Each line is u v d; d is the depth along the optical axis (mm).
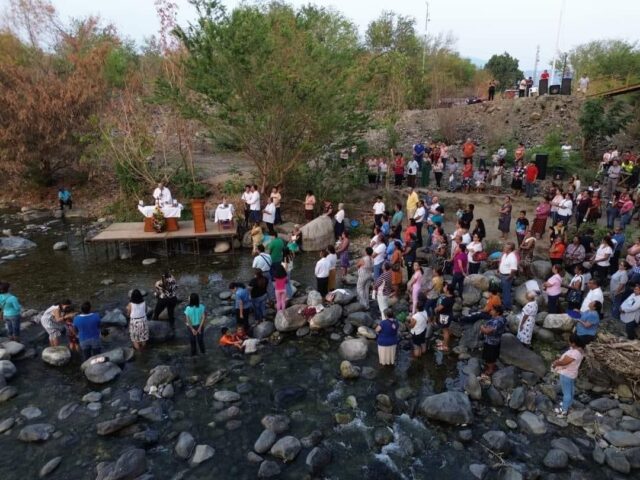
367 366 10398
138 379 9844
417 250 16406
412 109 34969
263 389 9594
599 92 27766
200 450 7816
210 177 23891
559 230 14672
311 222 17969
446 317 10812
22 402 9156
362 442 8164
